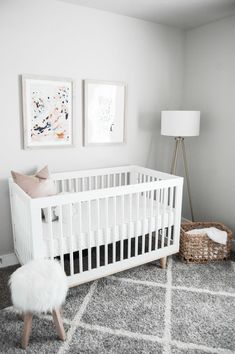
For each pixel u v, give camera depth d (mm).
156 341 1812
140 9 2811
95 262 2697
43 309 1646
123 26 2996
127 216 2523
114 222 2287
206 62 3250
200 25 3264
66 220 2285
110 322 1974
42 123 2684
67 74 2756
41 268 1754
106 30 2900
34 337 1837
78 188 3010
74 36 2732
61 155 2855
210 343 1801
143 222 2465
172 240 2992
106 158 3150
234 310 2105
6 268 2672
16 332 1880
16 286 1658
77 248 2180
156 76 3336
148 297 2244
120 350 1739
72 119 2840
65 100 2770
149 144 3443
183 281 2469
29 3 2469
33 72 2580
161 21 3154
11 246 2738
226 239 2777
